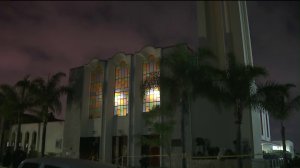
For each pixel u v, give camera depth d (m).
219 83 18.42
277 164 26.95
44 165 6.40
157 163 26.12
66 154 31.64
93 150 30.33
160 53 28.05
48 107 30.06
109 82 30.95
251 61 28.55
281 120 23.44
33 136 36.62
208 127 24.80
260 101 18.14
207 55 19.91
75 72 33.84
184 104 19.75
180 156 23.84
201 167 21.81
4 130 34.81
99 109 31.44
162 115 23.98
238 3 28.34
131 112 28.92
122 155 28.61
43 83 30.27
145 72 29.31
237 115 18.38
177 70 19.28
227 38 27.25
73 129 32.06
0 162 27.30
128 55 30.30
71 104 32.97
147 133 27.50
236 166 20.50
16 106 29.52
